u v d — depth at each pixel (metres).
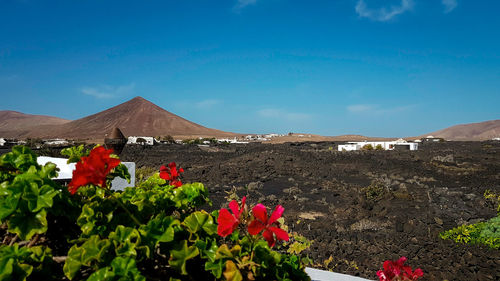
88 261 1.26
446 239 7.43
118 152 7.52
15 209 1.26
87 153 2.08
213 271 1.39
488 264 6.10
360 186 16.52
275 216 1.45
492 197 11.34
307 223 9.19
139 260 1.30
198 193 1.96
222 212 1.42
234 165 24.64
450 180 19.33
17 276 1.15
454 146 50.00
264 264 1.46
